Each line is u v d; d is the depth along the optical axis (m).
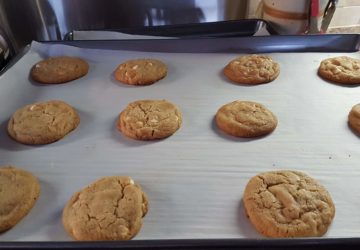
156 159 0.25
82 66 0.35
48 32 0.43
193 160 0.25
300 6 0.37
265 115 0.28
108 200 0.21
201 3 0.43
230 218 0.21
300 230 0.19
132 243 0.16
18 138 0.26
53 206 0.22
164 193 0.22
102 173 0.24
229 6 0.43
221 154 0.25
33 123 0.27
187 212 0.21
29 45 0.37
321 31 0.40
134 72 0.34
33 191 0.22
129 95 0.32
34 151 0.26
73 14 0.42
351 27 0.46
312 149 0.25
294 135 0.27
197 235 0.20
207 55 0.37
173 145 0.26
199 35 0.39
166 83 0.34
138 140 0.27
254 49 0.37
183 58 0.37
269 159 0.25
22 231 0.20
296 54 0.36
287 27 0.39
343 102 0.30
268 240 0.16
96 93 0.32
